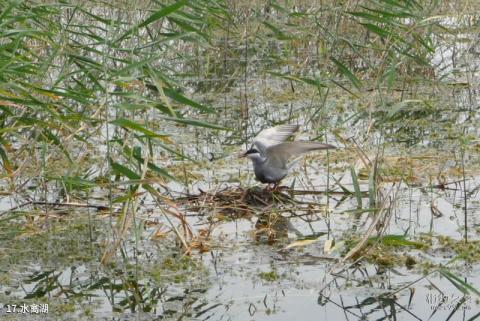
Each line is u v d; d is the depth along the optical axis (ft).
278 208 31.07
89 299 23.79
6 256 26.89
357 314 22.58
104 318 22.40
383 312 22.71
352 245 26.86
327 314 22.54
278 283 24.62
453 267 25.48
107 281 25.07
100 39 30.66
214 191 32.17
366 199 32.04
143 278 25.17
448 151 37.01
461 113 43.34
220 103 46.26
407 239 27.73
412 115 43.19
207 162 36.45
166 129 41.55
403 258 26.23
